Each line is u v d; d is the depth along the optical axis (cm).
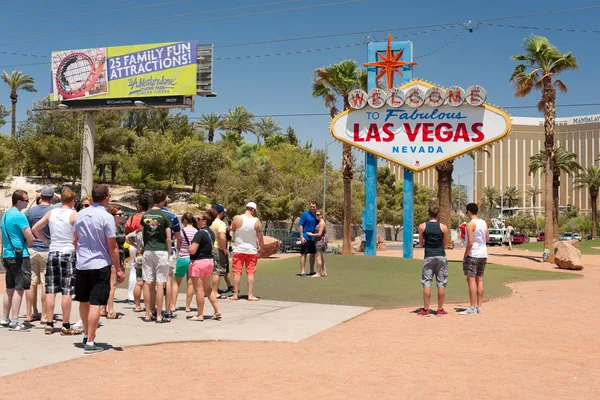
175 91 3684
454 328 904
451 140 2089
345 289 1334
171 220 935
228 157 7125
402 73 2239
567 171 6794
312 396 535
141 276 1023
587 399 539
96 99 3859
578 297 1344
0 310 1024
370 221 2242
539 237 7788
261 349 741
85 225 700
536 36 2884
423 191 8988
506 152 17550
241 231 1173
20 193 852
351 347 761
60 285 812
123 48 3806
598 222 11412
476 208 1054
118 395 527
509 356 716
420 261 1812
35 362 643
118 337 788
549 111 2888
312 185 6147
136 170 6353
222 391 546
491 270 2100
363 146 2173
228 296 1223
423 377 611
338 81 3306
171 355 697
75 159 6131
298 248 3741
